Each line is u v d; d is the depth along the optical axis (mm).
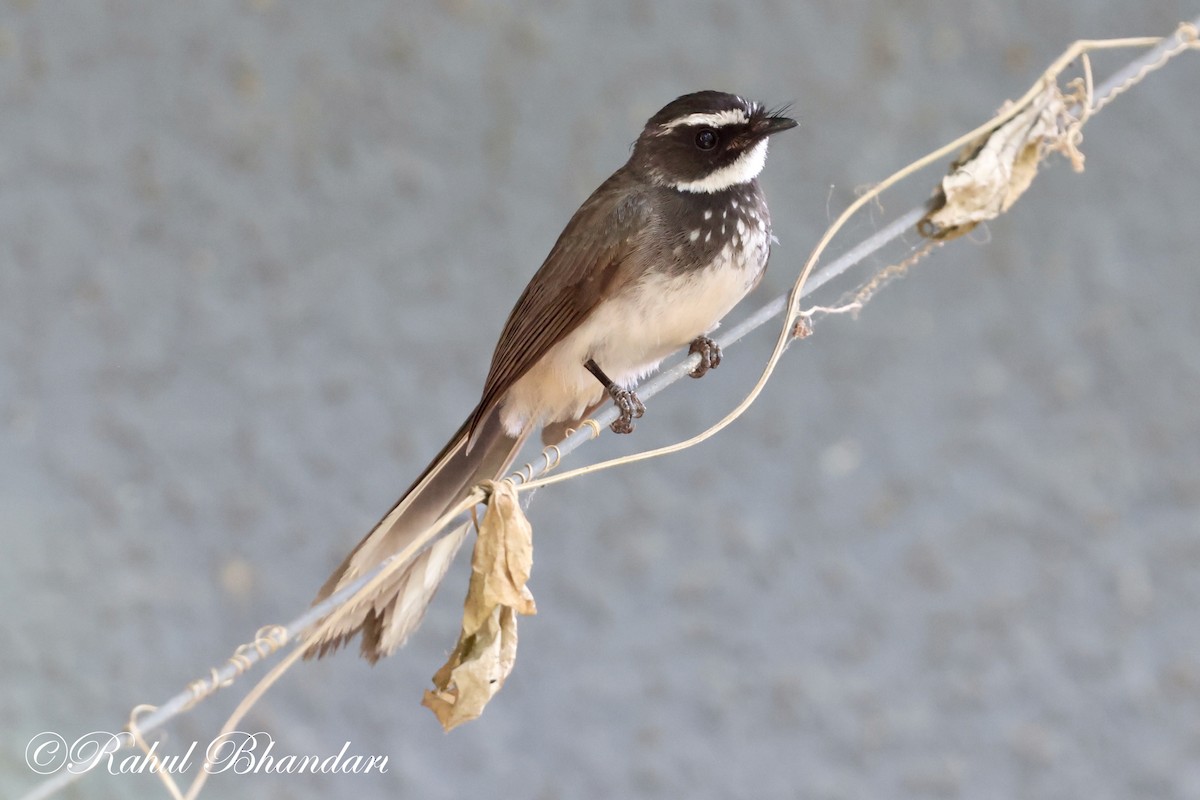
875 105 15047
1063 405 13742
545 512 12781
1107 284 14391
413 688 11578
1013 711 11805
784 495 13062
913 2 15406
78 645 11734
